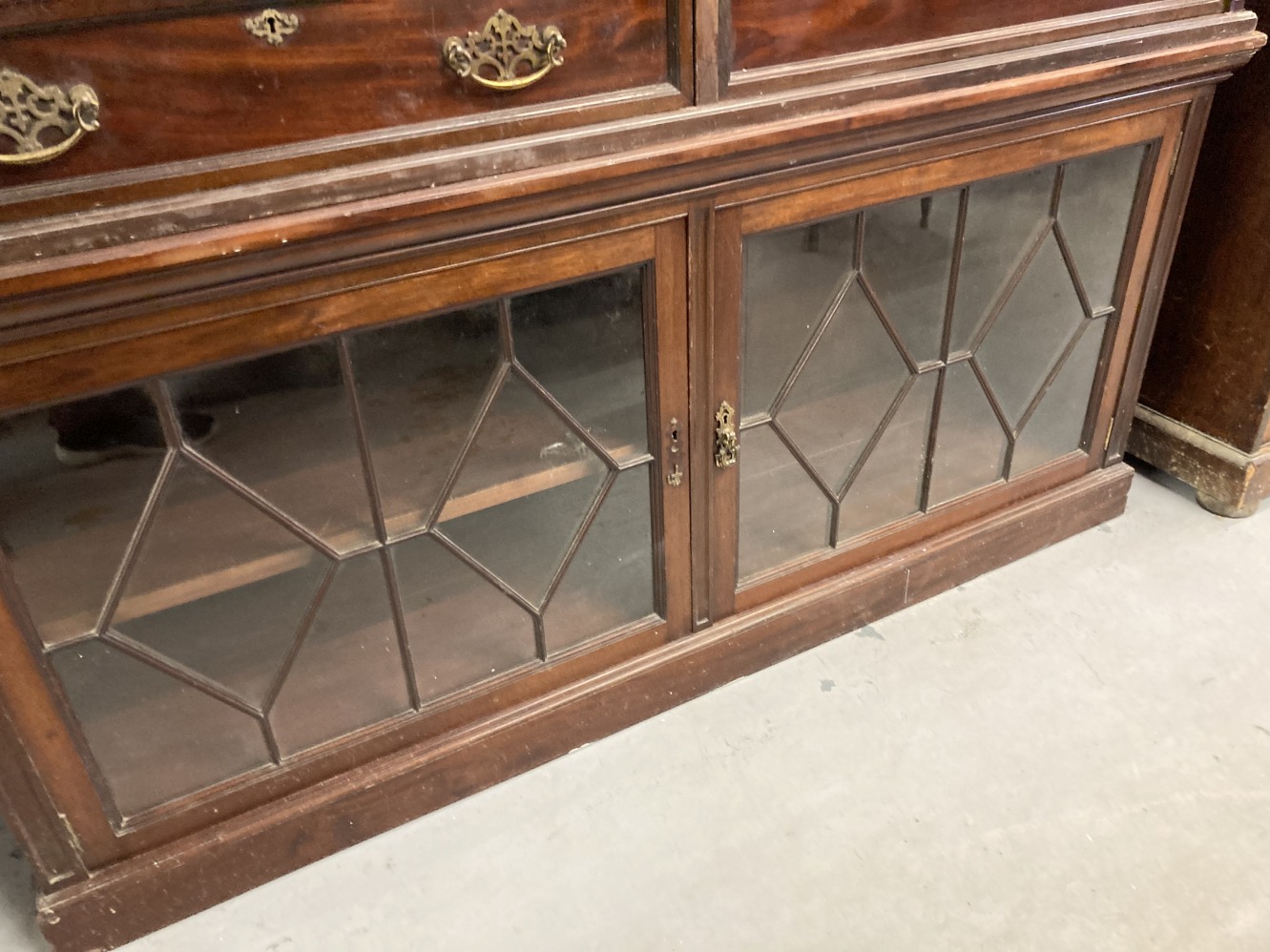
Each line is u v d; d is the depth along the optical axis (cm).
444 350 80
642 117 76
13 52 55
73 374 66
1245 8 112
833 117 82
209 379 71
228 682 86
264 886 94
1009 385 118
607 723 107
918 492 120
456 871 94
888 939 86
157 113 60
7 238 58
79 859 85
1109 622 120
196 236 63
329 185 66
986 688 111
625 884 92
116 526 74
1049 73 92
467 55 67
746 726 108
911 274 102
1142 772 100
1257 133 115
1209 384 132
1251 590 124
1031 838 94
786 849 94
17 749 77
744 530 108
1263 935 84
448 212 70
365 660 92
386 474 84
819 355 101
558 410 88
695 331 90
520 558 96
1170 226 116
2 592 70
